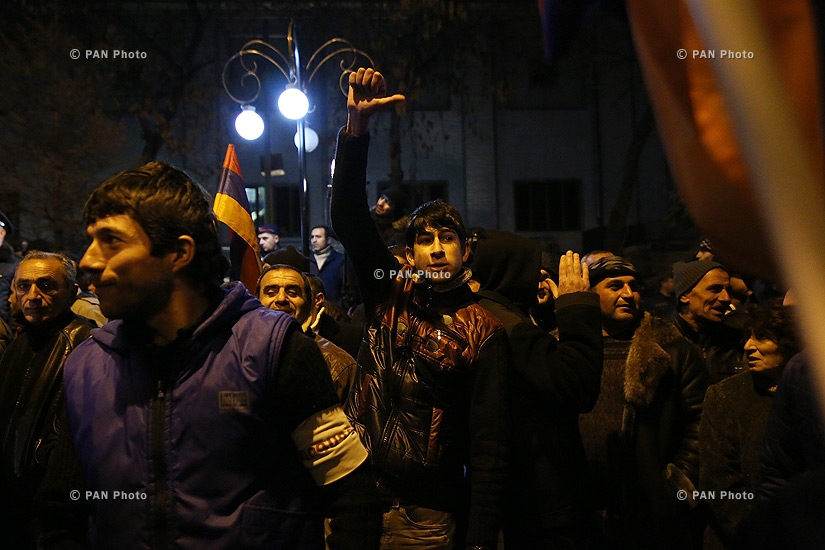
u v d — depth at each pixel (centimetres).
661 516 361
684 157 50
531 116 2466
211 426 176
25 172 1831
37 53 1786
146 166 189
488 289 342
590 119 2473
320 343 386
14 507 367
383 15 1903
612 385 398
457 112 2441
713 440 342
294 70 986
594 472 383
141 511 176
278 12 2127
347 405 297
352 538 188
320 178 2262
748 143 40
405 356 288
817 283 39
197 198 189
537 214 2480
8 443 365
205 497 175
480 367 282
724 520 335
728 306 448
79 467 196
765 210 40
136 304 181
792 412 237
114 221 179
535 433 300
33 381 371
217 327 183
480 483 272
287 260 547
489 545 267
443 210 299
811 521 66
